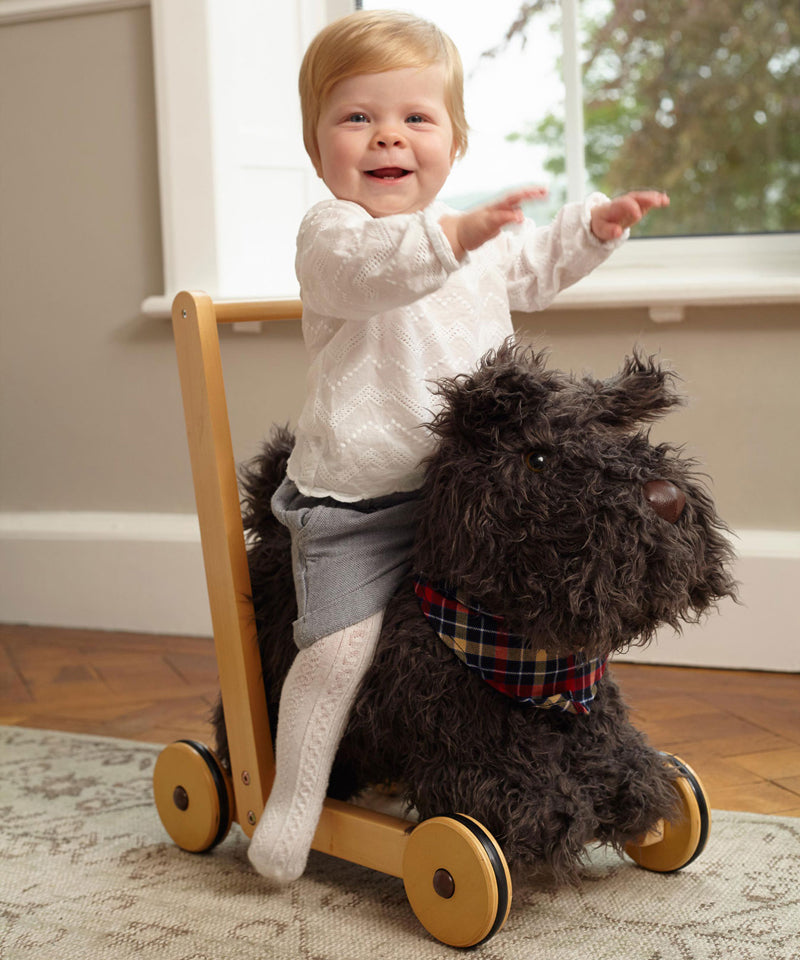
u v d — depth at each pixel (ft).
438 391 2.88
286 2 6.73
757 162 6.49
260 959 2.77
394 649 2.89
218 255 6.43
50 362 7.00
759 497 5.61
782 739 4.43
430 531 2.84
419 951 2.78
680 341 5.65
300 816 3.03
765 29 6.38
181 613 6.67
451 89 3.10
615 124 6.66
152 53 6.54
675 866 3.17
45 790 4.07
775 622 5.46
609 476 2.64
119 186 6.71
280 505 3.16
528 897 3.07
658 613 2.71
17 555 7.04
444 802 2.82
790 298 5.32
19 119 6.88
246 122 6.59
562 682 2.82
